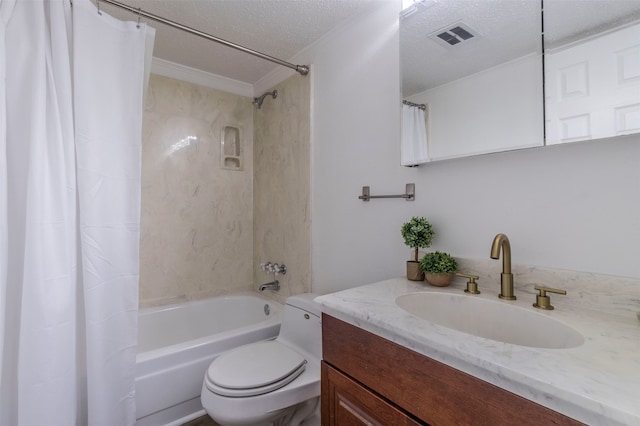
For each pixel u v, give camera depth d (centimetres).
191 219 234
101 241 121
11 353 105
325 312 97
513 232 103
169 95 223
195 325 224
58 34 111
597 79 84
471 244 115
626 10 80
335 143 177
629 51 79
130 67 129
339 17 164
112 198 124
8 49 105
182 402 154
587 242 88
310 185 195
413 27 130
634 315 78
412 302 101
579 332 70
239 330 177
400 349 74
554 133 92
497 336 91
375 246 153
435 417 66
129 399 127
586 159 88
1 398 103
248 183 262
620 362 55
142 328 202
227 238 251
